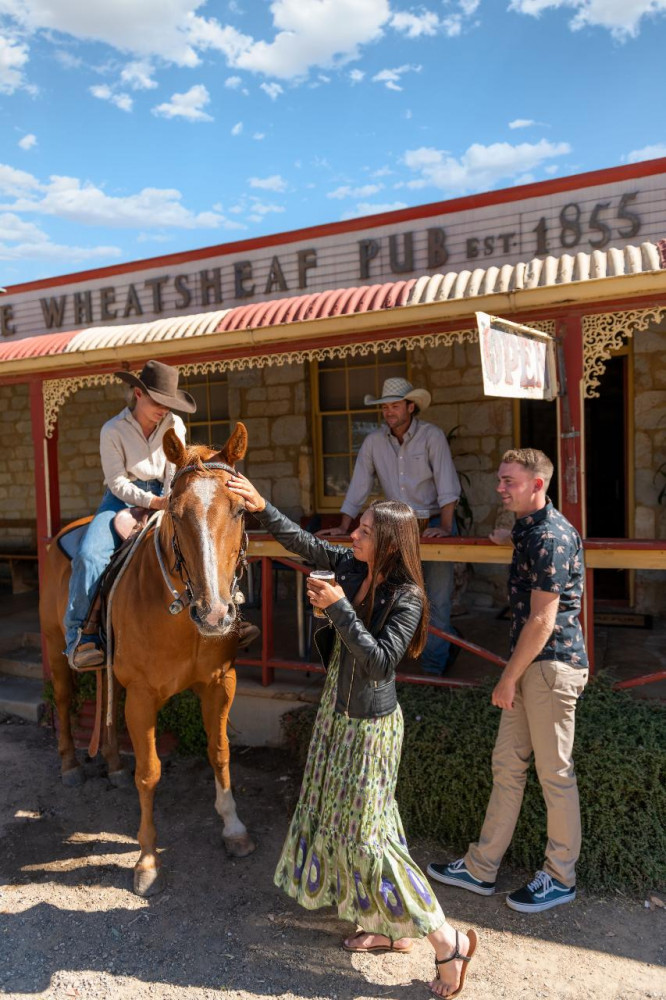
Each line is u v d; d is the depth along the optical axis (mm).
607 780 3361
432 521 5039
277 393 7691
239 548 2988
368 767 2629
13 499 9875
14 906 3305
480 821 3607
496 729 3717
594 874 3330
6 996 2750
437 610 4664
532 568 2963
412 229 6195
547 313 3883
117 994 2750
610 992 2693
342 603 2473
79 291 7973
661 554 3777
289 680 4965
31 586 9297
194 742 4867
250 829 3941
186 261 7312
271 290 6855
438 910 2637
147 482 4066
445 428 6914
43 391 5535
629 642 5539
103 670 4211
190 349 4672
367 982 2783
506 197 5789
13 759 4938
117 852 3773
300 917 3184
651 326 6160
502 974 2795
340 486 7613
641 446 6273
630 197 5375
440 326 4230
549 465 3053
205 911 3246
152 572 3320
